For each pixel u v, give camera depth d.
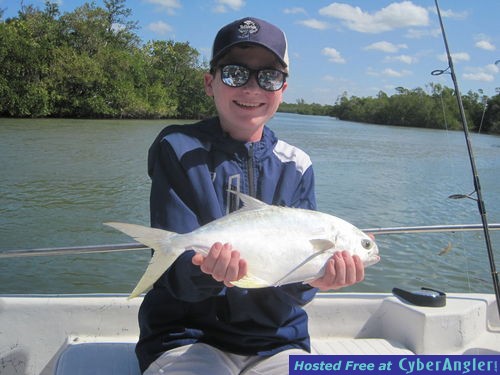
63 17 45.28
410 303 3.13
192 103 56.56
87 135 26.34
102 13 47.56
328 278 1.93
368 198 12.59
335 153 24.59
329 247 1.95
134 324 2.99
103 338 2.95
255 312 2.12
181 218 2.04
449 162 22.47
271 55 2.22
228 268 1.73
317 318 3.19
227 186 2.23
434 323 2.96
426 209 11.52
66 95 41.09
